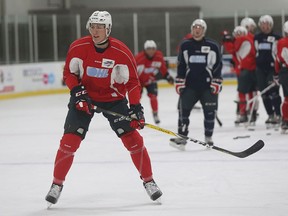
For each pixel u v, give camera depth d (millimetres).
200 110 28828
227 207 10797
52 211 10812
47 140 20297
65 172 10922
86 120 10938
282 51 18828
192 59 16531
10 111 30953
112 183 13070
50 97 38625
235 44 22047
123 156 16484
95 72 10750
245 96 22234
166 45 45781
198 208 10789
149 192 11125
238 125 22406
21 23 42594
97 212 10688
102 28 10398
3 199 11758
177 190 12281
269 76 21172
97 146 18391
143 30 45781
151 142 18953
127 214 10492
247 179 13133
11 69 38156
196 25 16281
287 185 12484
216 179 13219
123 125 11062
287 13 46125
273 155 16016
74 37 44281
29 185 13016
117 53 10633
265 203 11023
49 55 43750
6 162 16062
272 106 21391
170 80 23438
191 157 16000
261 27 21094
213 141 18875
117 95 11125
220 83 16672
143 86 23547
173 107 30578
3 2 45969
